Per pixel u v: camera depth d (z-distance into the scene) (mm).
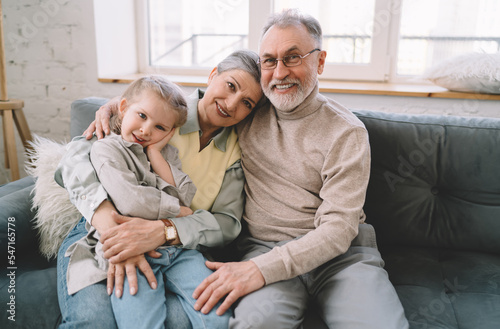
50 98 2314
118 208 1082
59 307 1084
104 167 1081
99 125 1218
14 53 2281
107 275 1033
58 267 1122
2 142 2416
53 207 1263
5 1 2211
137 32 2434
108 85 2219
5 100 1986
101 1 2164
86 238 1123
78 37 2178
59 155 1319
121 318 958
